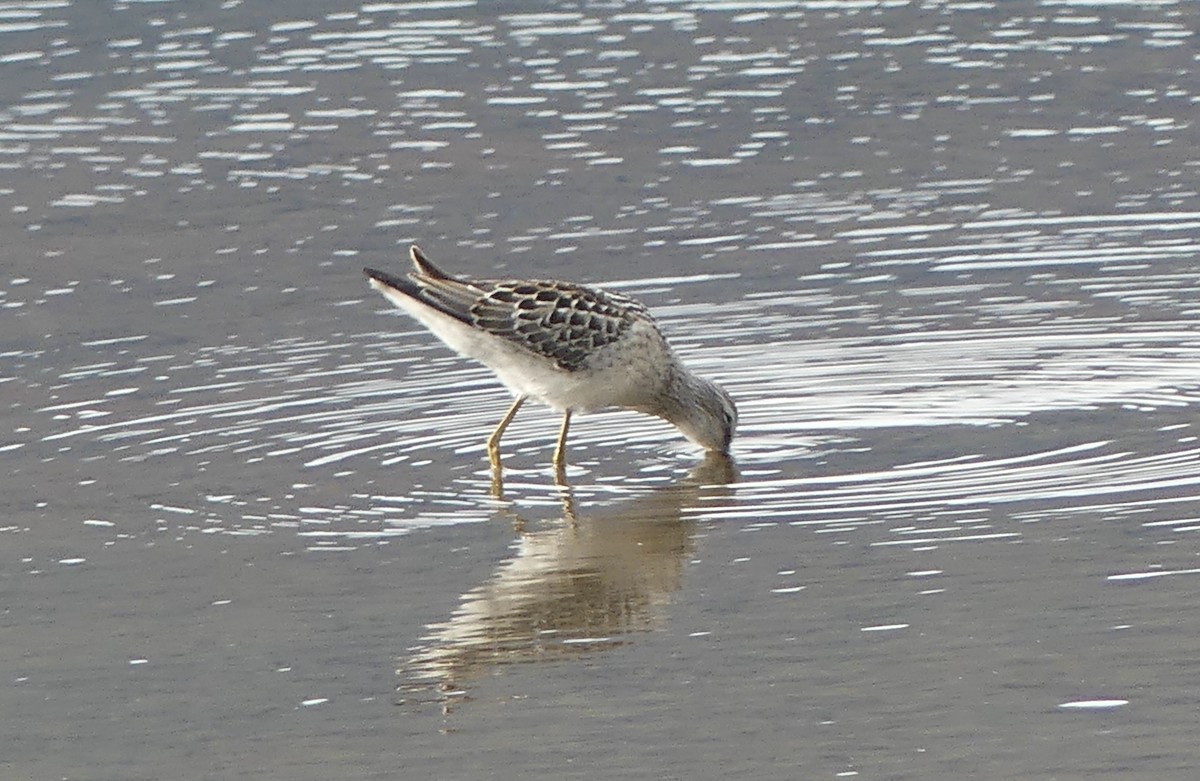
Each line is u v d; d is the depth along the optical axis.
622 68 32.47
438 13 35.97
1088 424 18.45
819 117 29.88
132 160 29.06
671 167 28.00
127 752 12.32
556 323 17.86
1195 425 18.25
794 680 12.96
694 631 13.89
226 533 16.23
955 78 31.47
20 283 24.09
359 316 22.59
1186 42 32.78
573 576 15.07
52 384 20.44
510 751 12.10
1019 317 22.08
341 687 13.18
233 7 36.50
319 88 32.00
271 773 11.95
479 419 19.42
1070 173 27.25
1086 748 11.80
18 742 12.52
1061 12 34.84
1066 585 14.36
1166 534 15.34
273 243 25.44
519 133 29.64
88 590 15.02
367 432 18.92
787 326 22.06
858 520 16.09
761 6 35.78
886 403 19.44
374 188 27.53
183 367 20.95
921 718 12.30
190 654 13.79
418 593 14.82
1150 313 22.02
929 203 26.25
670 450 18.48
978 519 15.92
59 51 34.09
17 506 16.94
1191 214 25.48
